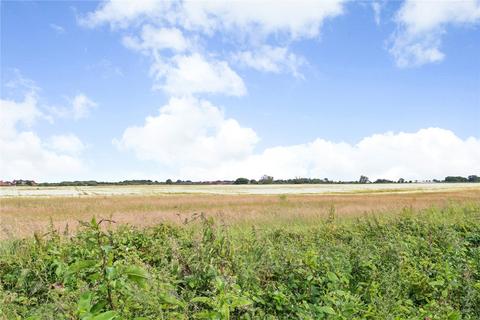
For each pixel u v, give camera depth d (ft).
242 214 63.21
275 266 17.95
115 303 9.91
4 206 99.86
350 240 31.32
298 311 14.34
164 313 10.91
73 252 20.34
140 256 21.67
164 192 231.71
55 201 123.44
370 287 17.24
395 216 40.55
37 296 16.44
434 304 15.64
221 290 11.10
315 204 97.50
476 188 275.18
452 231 28.19
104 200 129.80
